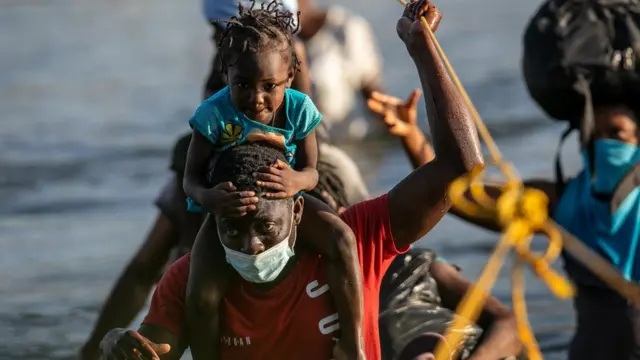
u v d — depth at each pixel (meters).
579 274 9.58
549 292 13.13
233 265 7.11
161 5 35.56
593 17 9.89
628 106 9.82
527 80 10.16
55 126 22.20
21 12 34.88
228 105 7.38
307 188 7.17
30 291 13.80
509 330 9.39
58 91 25.09
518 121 20.42
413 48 7.66
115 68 27.22
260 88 7.25
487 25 29.47
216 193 6.89
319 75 16.70
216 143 7.39
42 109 23.59
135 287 10.64
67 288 13.87
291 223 7.08
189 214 10.03
